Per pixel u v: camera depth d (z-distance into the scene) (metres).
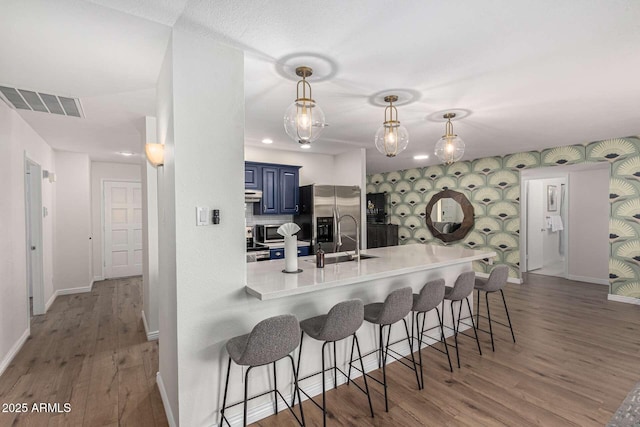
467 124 3.69
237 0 1.49
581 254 5.97
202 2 1.50
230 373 1.97
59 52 1.94
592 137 4.44
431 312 3.25
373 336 2.76
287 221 5.47
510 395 2.34
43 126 3.60
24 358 2.97
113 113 3.12
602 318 3.94
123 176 6.46
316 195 4.86
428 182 7.12
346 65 2.16
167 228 2.03
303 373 2.33
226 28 1.73
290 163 5.39
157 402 2.29
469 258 3.11
